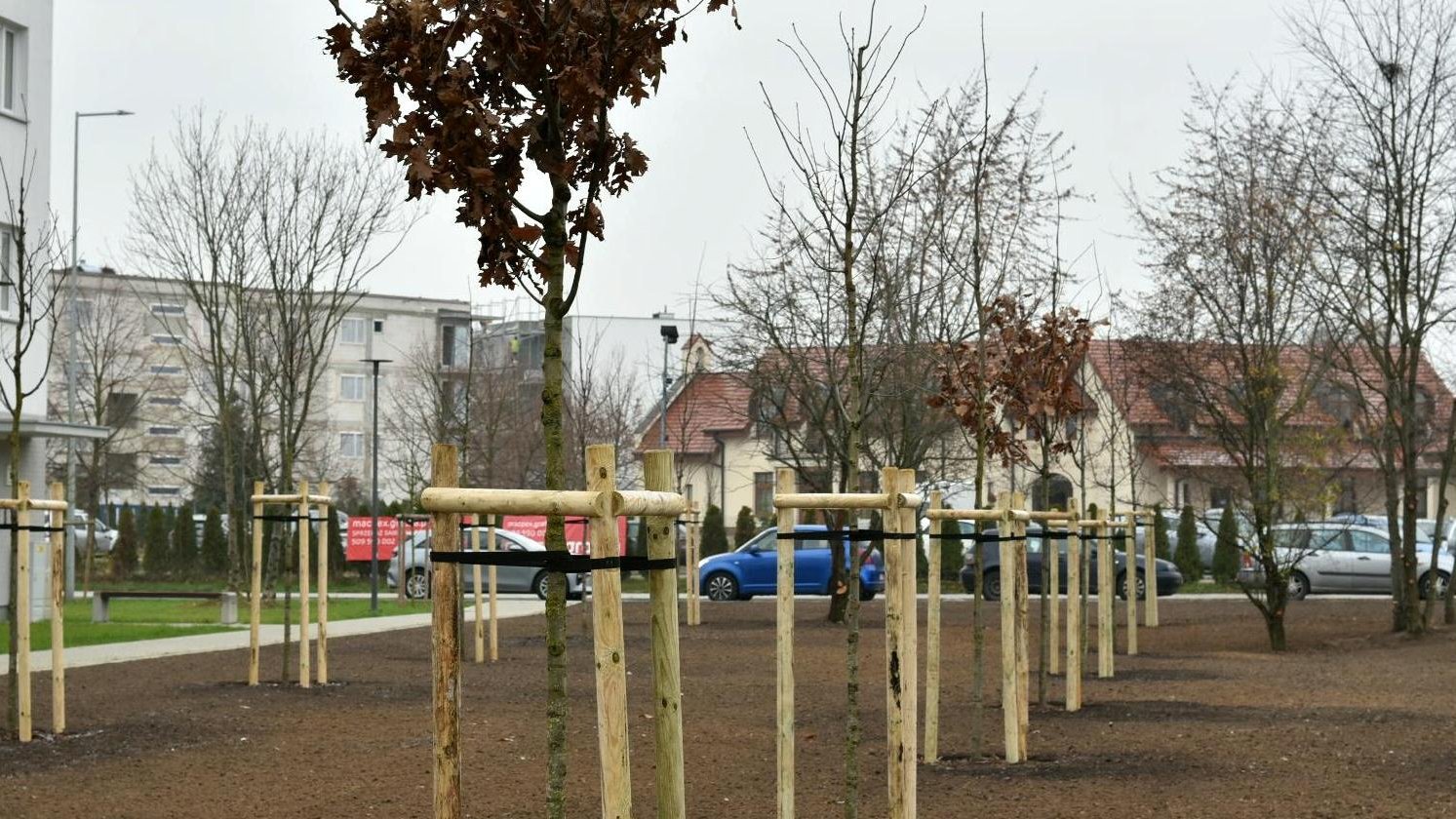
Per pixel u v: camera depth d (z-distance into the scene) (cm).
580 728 1335
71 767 1110
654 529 562
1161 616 2980
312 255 2925
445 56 648
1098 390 2991
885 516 786
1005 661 1122
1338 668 1903
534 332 6719
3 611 2791
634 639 2334
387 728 1316
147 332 5722
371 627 2694
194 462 7050
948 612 3030
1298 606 3200
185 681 1703
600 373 5916
